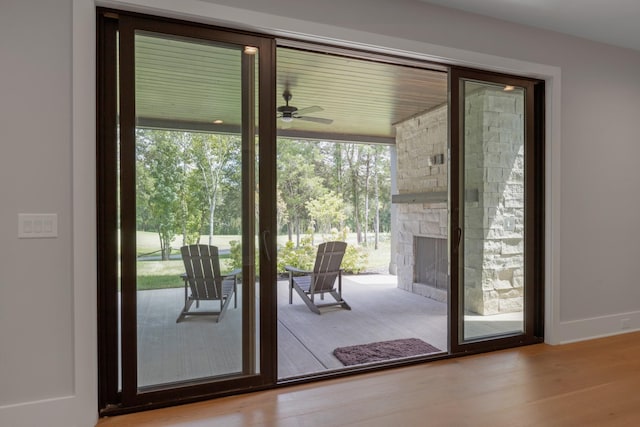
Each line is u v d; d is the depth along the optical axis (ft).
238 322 7.73
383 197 30.25
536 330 10.75
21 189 6.20
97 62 6.83
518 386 7.94
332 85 13.83
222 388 7.55
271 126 7.89
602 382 8.11
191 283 7.43
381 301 16.56
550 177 10.45
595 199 11.07
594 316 11.09
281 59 11.33
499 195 10.21
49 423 6.31
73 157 6.41
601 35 10.68
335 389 7.87
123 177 6.93
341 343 10.95
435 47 8.96
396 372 8.75
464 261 9.80
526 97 10.46
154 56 7.11
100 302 6.89
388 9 8.50
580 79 10.82
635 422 6.55
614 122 11.36
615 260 11.40
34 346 6.28
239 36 7.59
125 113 6.92
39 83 6.26
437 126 16.47
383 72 12.48
